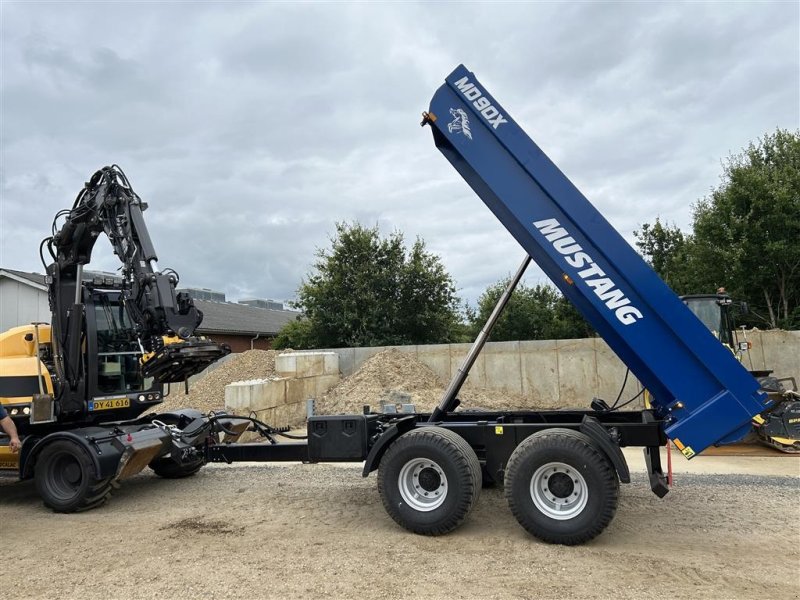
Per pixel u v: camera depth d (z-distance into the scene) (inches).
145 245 279.7
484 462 235.5
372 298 975.0
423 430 225.5
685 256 1042.7
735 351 438.0
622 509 251.8
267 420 529.7
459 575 181.6
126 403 312.8
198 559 201.2
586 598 164.4
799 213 867.4
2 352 287.6
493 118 225.6
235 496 293.0
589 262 212.7
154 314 271.3
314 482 320.8
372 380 641.6
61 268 299.0
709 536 216.7
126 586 179.3
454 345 696.4
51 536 233.0
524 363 665.0
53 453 270.5
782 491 280.5
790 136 991.6
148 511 268.8
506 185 222.4
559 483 210.4
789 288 901.8
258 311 1651.1
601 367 636.7
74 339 290.2
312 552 205.5
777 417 397.7
